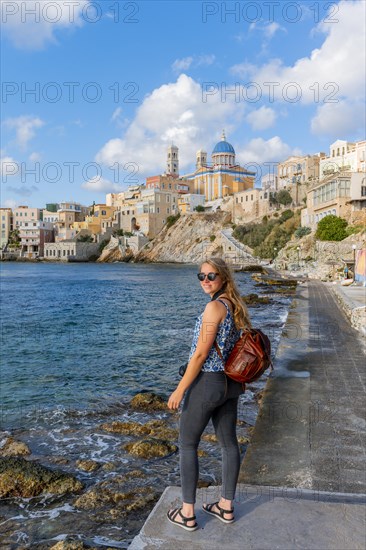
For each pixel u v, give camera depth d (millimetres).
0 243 171000
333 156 108812
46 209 192875
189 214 138500
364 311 16344
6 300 40594
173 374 14375
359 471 5422
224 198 140625
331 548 3312
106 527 5453
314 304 25281
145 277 75750
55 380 13586
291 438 6469
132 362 16047
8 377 13969
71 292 48781
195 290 50219
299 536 3477
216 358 3637
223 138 159875
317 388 9055
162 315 29625
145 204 152000
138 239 146750
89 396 11906
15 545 5164
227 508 3709
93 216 167500
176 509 3785
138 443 7883
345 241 55781
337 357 11930
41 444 8469
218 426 3814
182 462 3699
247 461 5719
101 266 127562
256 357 3594
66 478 6684
